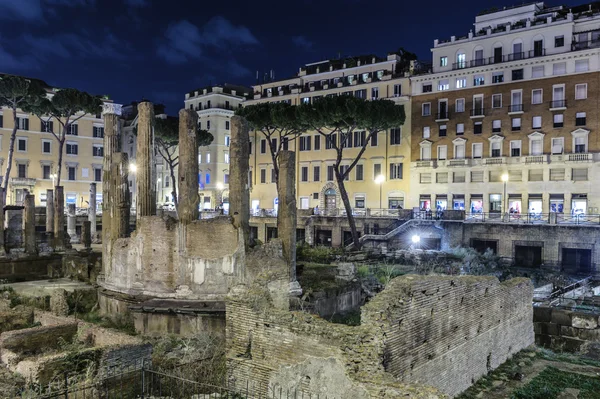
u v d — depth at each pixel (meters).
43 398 13.13
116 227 26.64
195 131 24.03
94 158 93.56
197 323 21.67
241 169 23.48
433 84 70.50
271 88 89.69
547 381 18.66
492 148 66.19
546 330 25.41
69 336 19.50
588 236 45.06
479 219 54.00
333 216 62.69
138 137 25.62
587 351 23.94
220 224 23.33
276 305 17.08
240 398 14.73
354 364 13.05
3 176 83.06
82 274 33.66
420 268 39.09
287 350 14.27
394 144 73.31
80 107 64.19
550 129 61.91
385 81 74.38
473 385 18.11
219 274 23.20
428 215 56.56
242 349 15.46
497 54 66.56
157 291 23.92
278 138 84.06
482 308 19.00
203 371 16.50
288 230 24.55
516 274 42.09
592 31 60.25
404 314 14.35
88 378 14.36
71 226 59.53
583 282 37.81
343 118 49.97
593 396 17.25
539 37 63.31
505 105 65.12
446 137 69.50
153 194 25.86
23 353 18.06
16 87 61.06
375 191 74.81
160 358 17.52
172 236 23.77
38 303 26.70
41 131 87.06
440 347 16.17
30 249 38.56
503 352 20.69
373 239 51.44
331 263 38.19
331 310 25.33
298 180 82.50
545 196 61.62
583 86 59.72
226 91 95.06
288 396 14.02
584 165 58.84
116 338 17.91
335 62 85.06
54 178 86.88
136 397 15.04
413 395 11.73
